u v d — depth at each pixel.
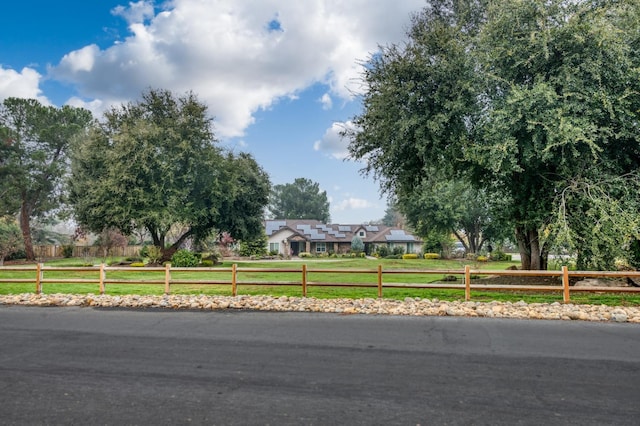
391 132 13.30
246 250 45.72
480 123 12.38
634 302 9.77
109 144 26.80
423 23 13.58
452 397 4.30
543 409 4.01
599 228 10.77
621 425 3.69
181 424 3.75
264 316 8.59
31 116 36.75
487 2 13.48
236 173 29.06
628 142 11.97
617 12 11.27
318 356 5.76
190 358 5.71
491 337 6.71
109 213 24.89
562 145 11.04
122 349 6.18
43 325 7.88
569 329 7.25
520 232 15.09
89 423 3.78
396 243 56.81
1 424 3.76
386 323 7.81
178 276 18.28
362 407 4.08
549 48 11.42
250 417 3.87
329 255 52.50
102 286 11.61
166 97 27.58
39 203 38.41
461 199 38.19
